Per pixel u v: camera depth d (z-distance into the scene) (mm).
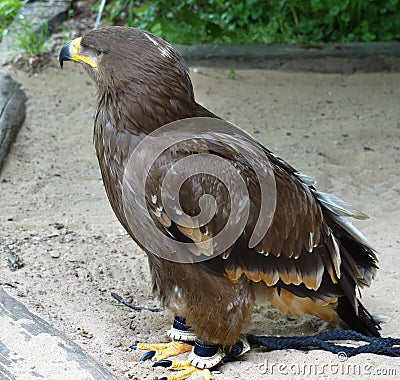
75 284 5633
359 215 4832
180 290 4715
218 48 10812
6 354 4398
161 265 4625
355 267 4926
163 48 4484
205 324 4625
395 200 7273
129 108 4426
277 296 4762
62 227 6531
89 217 6785
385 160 8125
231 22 11648
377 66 10703
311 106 9633
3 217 6645
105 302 5449
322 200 4910
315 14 11398
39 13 11531
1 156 7695
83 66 4660
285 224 4551
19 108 8812
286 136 8719
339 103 9742
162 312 5375
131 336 5062
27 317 4777
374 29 11398
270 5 11594
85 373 4273
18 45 10664
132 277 5855
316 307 4859
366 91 10133
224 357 4793
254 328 5297
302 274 4676
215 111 9367
